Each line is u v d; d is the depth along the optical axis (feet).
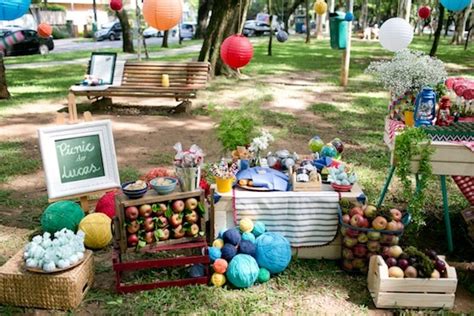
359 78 40.16
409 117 12.47
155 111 27.04
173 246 9.90
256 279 10.08
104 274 10.53
